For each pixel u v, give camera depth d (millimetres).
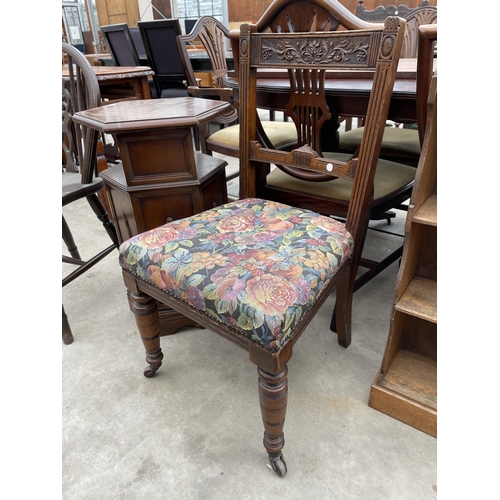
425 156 762
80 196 1265
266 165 1296
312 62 942
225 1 4266
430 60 867
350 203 979
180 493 848
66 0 5121
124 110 1109
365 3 3256
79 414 1037
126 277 956
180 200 1127
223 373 1159
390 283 1555
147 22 2756
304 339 1276
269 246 849
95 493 854
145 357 1227
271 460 857
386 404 992
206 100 1257
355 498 825
